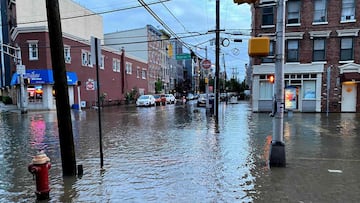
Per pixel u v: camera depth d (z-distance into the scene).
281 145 6.93
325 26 21.95
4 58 44.28
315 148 9.02
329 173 6.32
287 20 22.70
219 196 5.06
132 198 5.02
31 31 28.14
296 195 5.05
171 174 6.39
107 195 5.16
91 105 34.81
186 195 5.13
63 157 6.20
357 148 8.99
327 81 20.69
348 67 21.62
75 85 31.31
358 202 4.74
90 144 10.11
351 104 21.94
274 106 6.97
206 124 15.57
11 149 9.44
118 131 13.37
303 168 6.73
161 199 4.96
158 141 10.55
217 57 16.44
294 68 22.69
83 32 45.03
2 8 42.88
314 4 22.11
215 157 7.91
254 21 22.92
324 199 4.87
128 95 44.72
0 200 5.01
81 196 5.12
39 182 4.98
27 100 28.61
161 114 23.05
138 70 50.75
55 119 19.61
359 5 21.33
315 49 22.36
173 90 69.38
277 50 6.82
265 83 23.25
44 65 28.28
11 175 6.53
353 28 21.42
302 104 22.80
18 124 16.66
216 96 15.84
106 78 39.34
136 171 6.64
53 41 5.78
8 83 44.38
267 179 5.94
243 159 7.66
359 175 6.18
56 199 5.00
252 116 19.95
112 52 41.25
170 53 31.23
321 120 17.02
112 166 7.10
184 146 9.53
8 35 39.75
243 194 5.14
